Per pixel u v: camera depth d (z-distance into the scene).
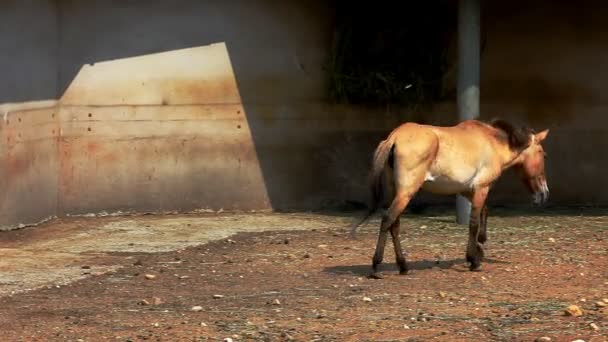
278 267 11.52
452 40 16.75
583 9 16.95
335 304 9.51
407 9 16.50
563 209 16.38
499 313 9.02
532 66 16.95
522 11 16.92
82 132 15.59
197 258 12.19
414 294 9.91
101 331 8.52
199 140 16.12
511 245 12.74
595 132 16.97
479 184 10.96
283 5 16.47
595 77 16.97
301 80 16.58
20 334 8.43
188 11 16.05
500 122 11.22
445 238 13.42
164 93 15.96
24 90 14.28
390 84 16.41
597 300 9.49
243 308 9.39
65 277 11.02
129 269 11.49
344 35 16.47
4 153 13.70
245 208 16.38
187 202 16.11
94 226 14.70
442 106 16.81
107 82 15.71
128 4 15.79
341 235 13.82
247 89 16.34
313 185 16.66
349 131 16.73
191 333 8.41
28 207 14.44
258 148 16.42
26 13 14.34
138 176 15.88
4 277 11.00
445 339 8.15
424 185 10.81
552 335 8.20
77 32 15.52
